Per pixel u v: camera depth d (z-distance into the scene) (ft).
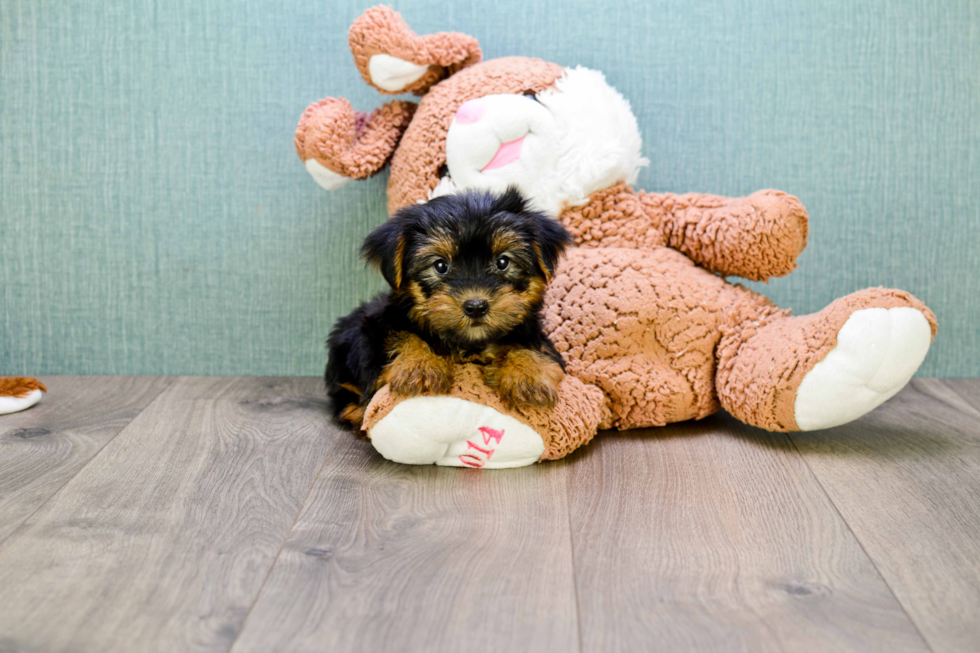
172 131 8.36
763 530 5.11
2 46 8.20
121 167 8.43
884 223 8.41
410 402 5.89
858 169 8.32
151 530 5.09
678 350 6.89
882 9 8.06
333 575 4.53
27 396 7.57
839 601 4.29
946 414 7.45
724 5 8.08
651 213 7.44
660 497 5.62
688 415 7.04
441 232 5.80
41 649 3.85
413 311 6.06
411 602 4.26
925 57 8.13
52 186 8.46
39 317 8.71
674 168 8.36
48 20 8.16
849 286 8.53
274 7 8.12
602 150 7.06
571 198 7.15
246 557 4.74
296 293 8.65
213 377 8.75
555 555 4.78
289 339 8.75
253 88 8.27
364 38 7.22
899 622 4.10
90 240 8.57
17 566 4.61
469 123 6.88
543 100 7.11
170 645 3.89
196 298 8.68
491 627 4.05
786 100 8.23
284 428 7.09
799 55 8.15
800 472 6.07
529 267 6.02
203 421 7.28
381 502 5.53
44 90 8.29
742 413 6.71
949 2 8.03
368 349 6.29
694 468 6.16
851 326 6.17
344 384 6.97
